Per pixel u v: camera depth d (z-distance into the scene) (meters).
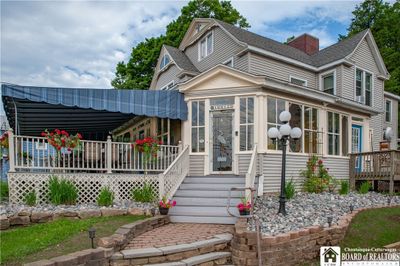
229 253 6.04
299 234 6.03
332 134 12.90
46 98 8.50
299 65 15.87
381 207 9.21
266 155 10.23
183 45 19.39
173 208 8.24
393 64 27.61
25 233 6.20
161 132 12.34
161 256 5.42
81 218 7.43
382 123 19.86
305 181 11.42
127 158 9.83
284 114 7.88
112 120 14.48
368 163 13.20
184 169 10.14
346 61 15.99
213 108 10.73
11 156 8.22
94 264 4.79
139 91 10.05
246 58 14.21
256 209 8.23
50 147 8.79
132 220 7.23
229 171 10.52
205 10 26.86
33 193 8.12
